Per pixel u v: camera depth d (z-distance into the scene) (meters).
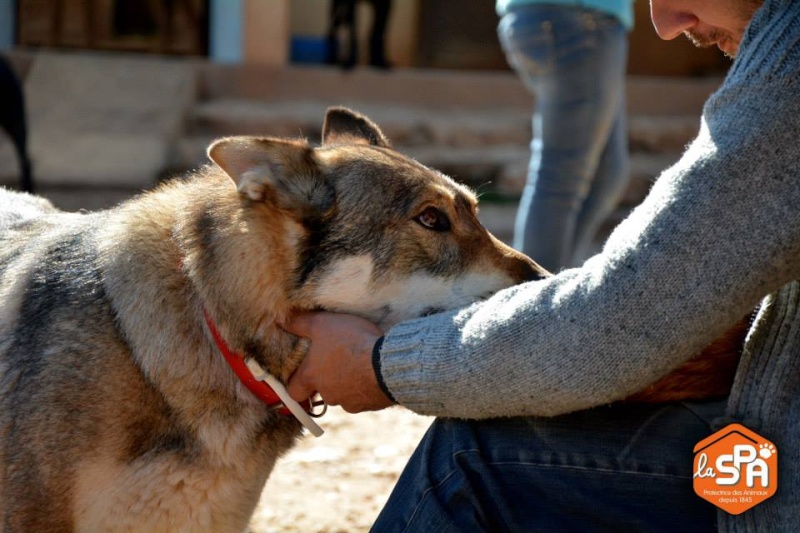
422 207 2.64
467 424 2.07
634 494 1.97
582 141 4.98
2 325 2.50
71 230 2.68
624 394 1.84
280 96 10.59
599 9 4.80
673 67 13.12
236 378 2.47
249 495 2.58
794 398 1.82
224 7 10.84
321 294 2.51
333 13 10.88
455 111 10.58
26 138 8.12
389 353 2.07
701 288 1.71
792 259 1.67
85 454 2.32
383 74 10.66
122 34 11.73
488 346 1.91
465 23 13.71
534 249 5.11
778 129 1.64
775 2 1.72
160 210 2.61
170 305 2.44
